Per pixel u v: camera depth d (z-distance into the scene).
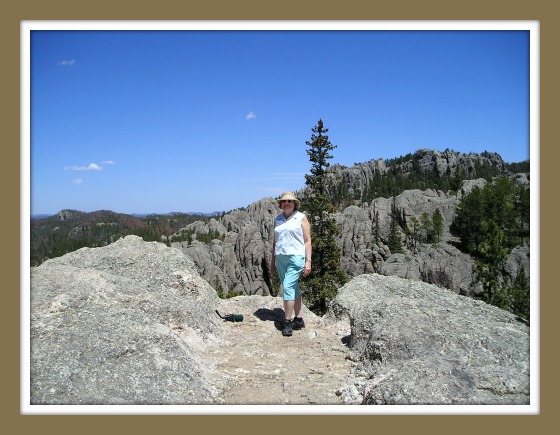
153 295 8.92
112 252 10.60
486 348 6.86
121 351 6.30
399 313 7.88
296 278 9.35
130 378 5.97
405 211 128.38
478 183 151.25
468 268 96.94
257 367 7.59
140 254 10.48
